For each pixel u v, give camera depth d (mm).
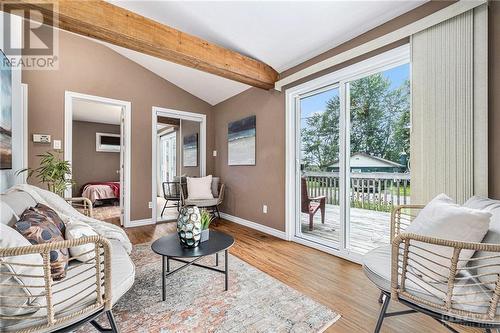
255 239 3201
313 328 1400
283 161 3232
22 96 2961
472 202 1384
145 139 4031
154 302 1661
